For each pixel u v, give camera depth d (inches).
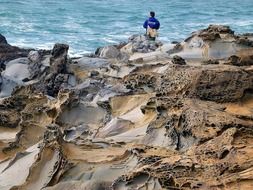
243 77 456.1
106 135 472.1
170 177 326.6
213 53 711.7
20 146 465.1
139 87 600.4
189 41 750.5
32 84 691.4
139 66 685.9
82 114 525.7
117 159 377.1
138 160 366.9
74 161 375.2
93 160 377.7
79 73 726.5
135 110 520.7
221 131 385.1
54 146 385.1
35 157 404.8
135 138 440.5
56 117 511.8
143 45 848.9
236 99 450.0
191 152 360.2
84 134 482.3
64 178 366.9
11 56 829.2
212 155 344.8
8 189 382.9
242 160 330.6
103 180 355.6
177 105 428.8
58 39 1236.5
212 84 458.3
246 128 371.6
